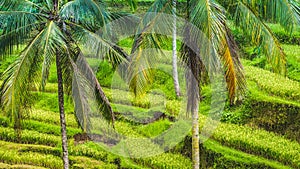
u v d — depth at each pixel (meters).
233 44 13.28
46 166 19.28
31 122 22.62
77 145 20.67
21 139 21.47
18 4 14.62
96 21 14.80
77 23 14.70
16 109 12.38
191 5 12.51
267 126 19.66
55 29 13.12
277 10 12.64
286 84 21.94
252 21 12.91
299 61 24.00
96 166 18.70
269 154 17.59
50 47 12.58
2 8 14.74
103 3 15.71
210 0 11.78
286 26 12.63
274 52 13.02
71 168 18.83
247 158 17.44
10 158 19.69
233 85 12.78
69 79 14.74
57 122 22.83
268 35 13.02
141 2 32.59
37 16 14.62
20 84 12.48
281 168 16.55
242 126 20.00
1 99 12.48
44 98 25.33
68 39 14.28
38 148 20.39
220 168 17.66
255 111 20.39
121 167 18.69
